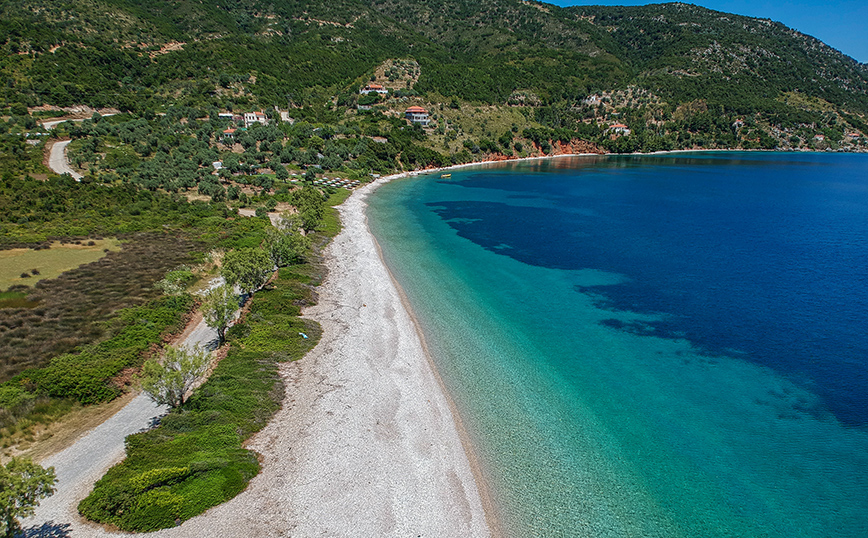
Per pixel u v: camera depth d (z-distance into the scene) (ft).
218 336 147.13
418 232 297.12
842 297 189.06
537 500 91.76
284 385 123.75
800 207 385.50
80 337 132.26
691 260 240.53
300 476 93.40
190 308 160.56
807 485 94.99
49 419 102.99
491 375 134.31
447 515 87.30
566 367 139.03
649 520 87.30
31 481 73.31
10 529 71.82
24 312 145.48
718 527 85.66
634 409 119.55
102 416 106.93
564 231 302.66
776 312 175.94
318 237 261.44
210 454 94.73
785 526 85.56
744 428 112.16
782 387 128.47
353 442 104.01
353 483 92.73
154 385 103.91
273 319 156.15
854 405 120.26
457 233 296.10
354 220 318.24
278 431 106.42
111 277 179.01
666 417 116.37
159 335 139.54
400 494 91.09
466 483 95.35
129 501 81.66
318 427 108.17
